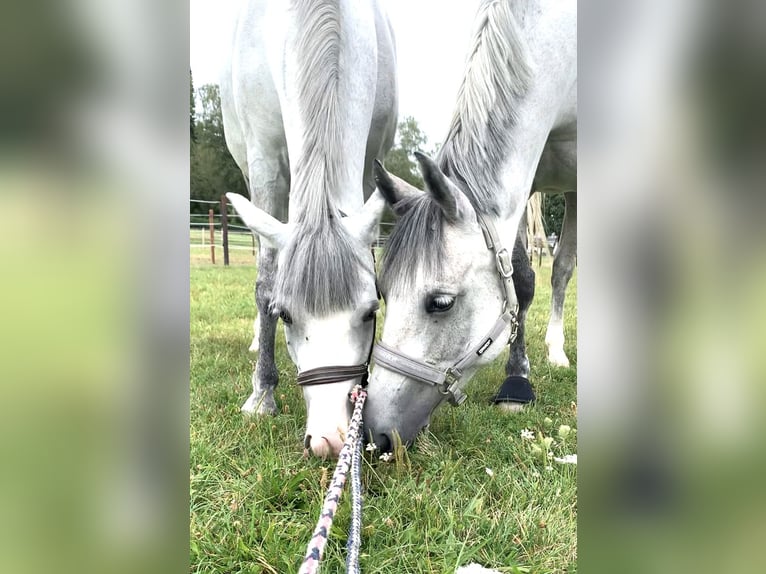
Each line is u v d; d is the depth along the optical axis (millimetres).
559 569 1379
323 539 953
